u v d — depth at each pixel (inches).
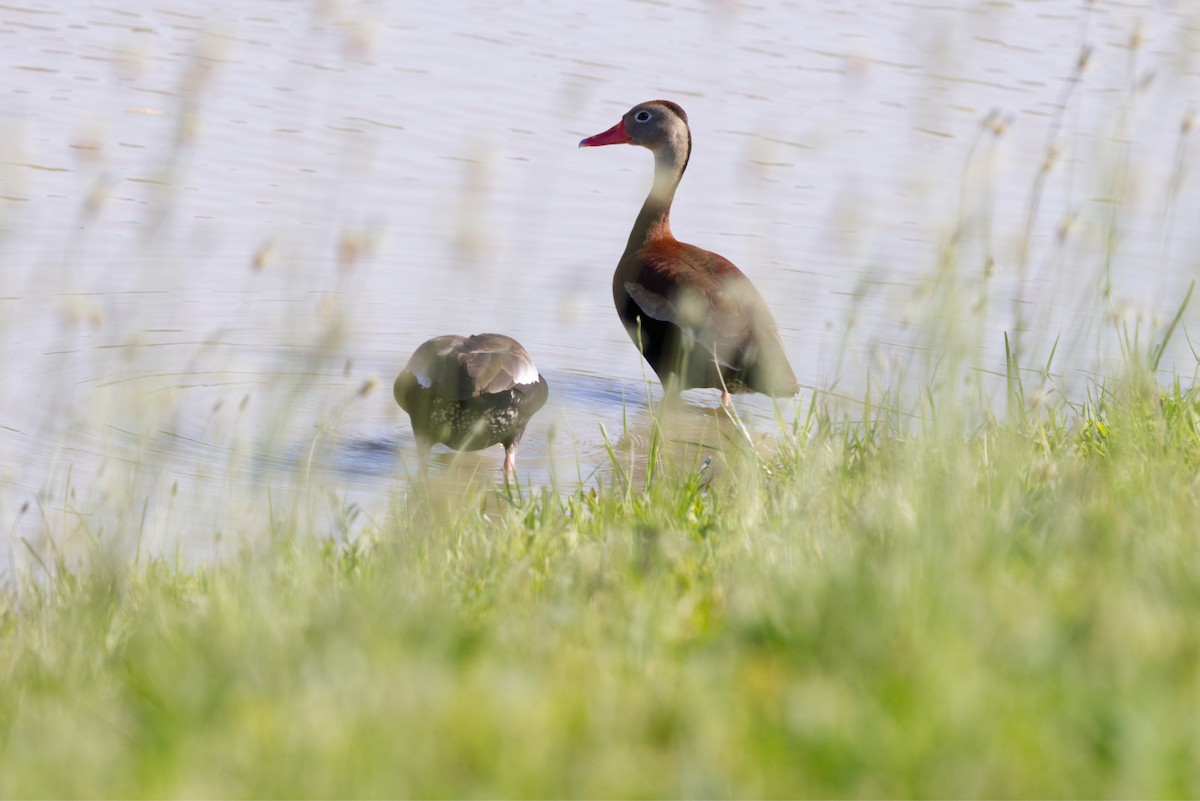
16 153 647.8
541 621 287.7
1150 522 318.0
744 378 641.0
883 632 252.8
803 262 762.8
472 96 1051.9
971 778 205.8
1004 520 319.3
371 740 219.6
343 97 1026.7
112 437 541.6
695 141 967.6
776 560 319.6
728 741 219.9
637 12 1330.0
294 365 404.8
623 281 698.8
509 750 216.2
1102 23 1226.6
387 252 764.0
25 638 339.9
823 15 1307.8
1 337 589.6
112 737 239.3
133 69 876.0
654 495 435.2
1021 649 244.4
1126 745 212.7
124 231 744.3
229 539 400.8
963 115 998.4
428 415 570.3
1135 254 655.8
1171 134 725.3
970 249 410.3
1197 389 494.0
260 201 813.9
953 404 355.9
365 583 333.7
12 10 1187.9
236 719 236.8
